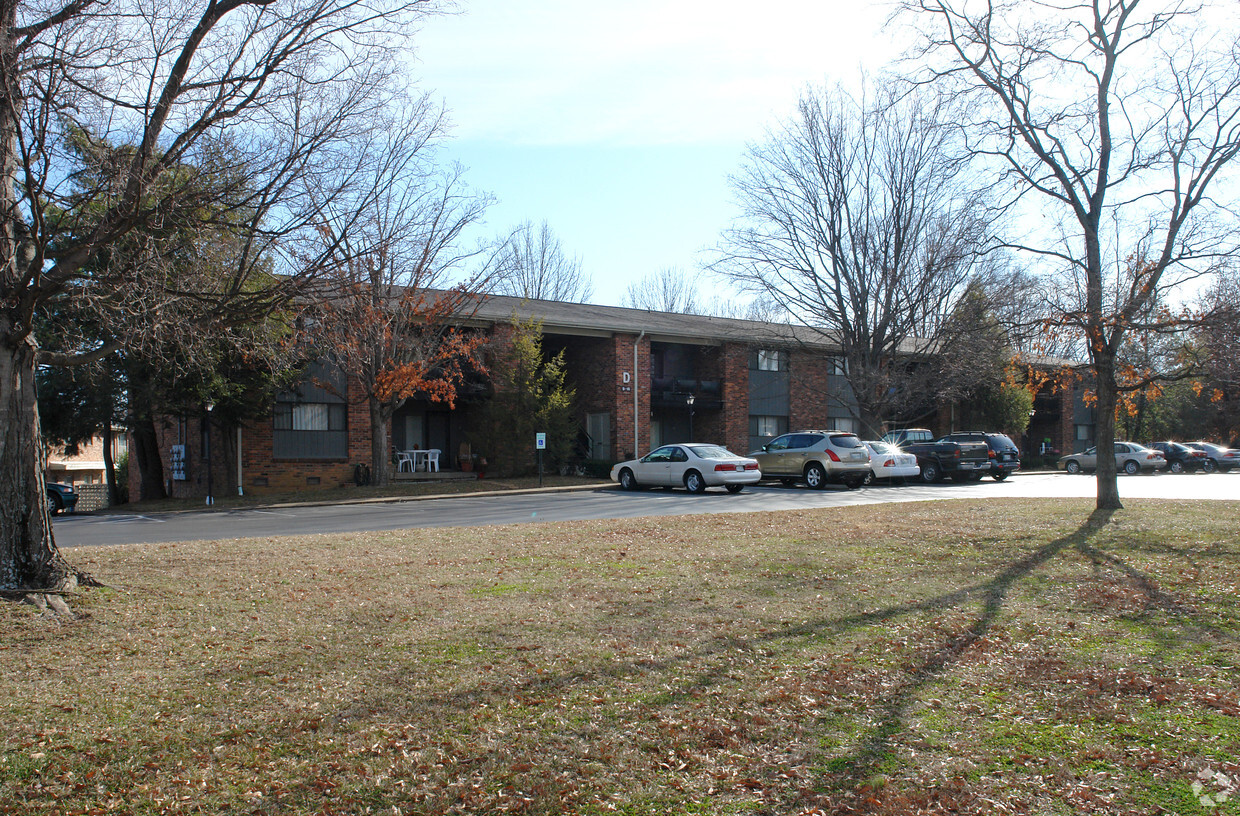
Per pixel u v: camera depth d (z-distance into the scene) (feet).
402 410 104.73
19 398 25.08
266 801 13.04
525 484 85.66
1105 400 44.47
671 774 13.92
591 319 103.19
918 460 92.22
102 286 26.58
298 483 85.30
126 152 26.30
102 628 22.45
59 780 13.67
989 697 17.28
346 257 27.89
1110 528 37.70
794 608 24.62
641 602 25.54
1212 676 18.15
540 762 14.38
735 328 115.65
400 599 26.09
